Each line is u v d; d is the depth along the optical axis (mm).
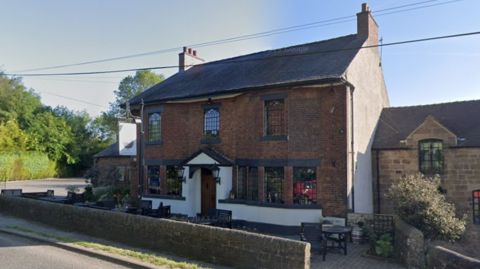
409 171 16312
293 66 16531
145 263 8727
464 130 15984
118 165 27750
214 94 16625
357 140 15203
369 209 16438
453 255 7203
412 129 17469
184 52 24422
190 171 17250
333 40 18734
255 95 15625
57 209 13820
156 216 15055
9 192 21078
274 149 14867
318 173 14289
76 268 8500
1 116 48469
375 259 10703
